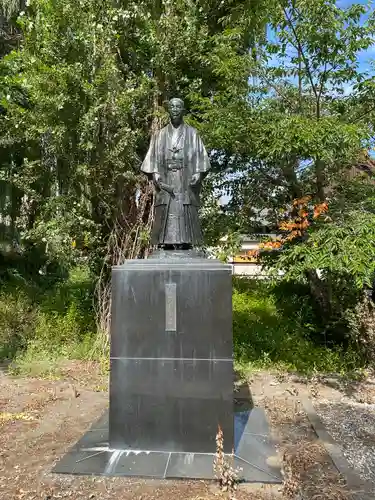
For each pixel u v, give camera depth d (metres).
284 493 3.72
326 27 7.00
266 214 9.28
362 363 7.84
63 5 7.71
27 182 9.13
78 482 3.92
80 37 7.72
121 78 8.44
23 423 5.45
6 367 8.08
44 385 7.02
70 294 10.85
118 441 4.49
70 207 8.55
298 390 6.81
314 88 7.63
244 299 10.79
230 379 4.39
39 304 10.55
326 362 7.93
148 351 4.48
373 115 7.51
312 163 8.04
